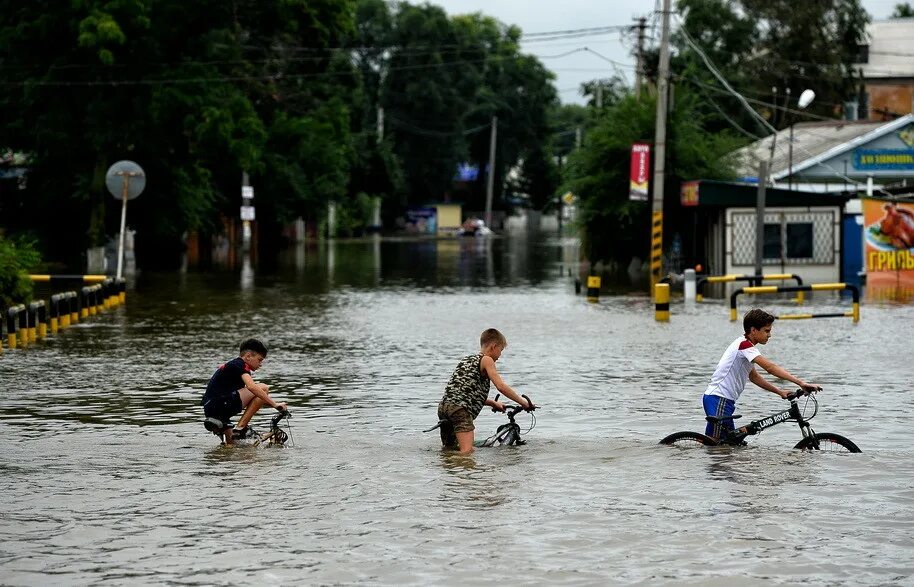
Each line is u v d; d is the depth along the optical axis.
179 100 139.12
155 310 92.69
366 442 40.81
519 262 177.38
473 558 26.83
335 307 96.38
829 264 125.75
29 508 31.59
